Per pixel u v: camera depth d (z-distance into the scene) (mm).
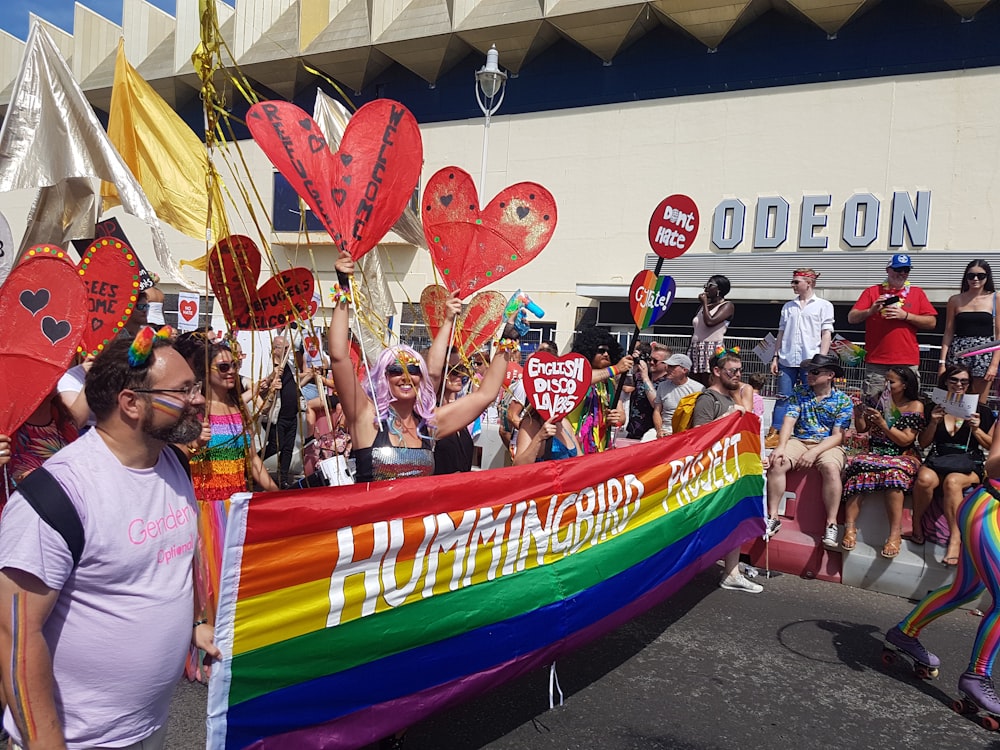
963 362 5461
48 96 4652
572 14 17438
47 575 1682
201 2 2598
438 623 2936
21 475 3059
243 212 21062
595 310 18281
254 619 2316
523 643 3328
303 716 2463
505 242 4004
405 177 3273
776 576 6047
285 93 22609
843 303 15953
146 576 1878
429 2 19859
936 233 14805
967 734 3580
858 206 15438
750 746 3375
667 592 4449
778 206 16172
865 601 5469
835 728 3576
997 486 3742
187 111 23672
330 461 3895
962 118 14633
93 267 3514
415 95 20969
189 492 2102
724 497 5230
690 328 17062
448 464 3916
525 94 19406
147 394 1854
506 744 3297
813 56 16125
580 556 3717
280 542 2373
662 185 17500
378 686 2707
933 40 14984
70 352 2586
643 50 17953
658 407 7531
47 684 1682
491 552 3182
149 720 1936
